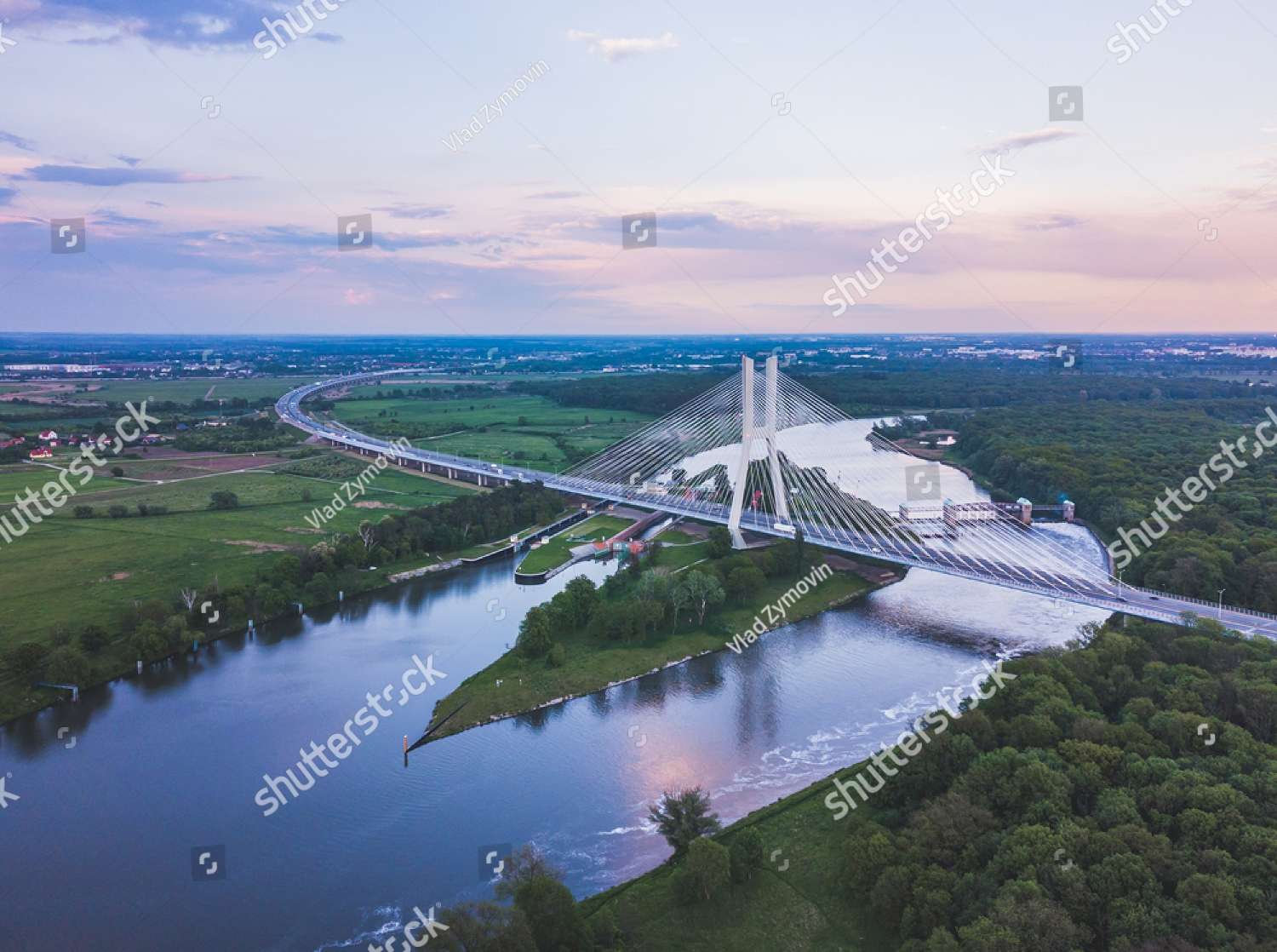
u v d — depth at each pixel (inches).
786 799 3331.7
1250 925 2250.2
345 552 6230.3
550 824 3321.9
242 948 2674.7
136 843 3193.9
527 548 7367.1
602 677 4586.6
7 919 2795.3
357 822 3331.7
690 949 2561.5
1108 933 2311.8
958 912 2460.6
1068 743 3115.2
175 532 6943.9
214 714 4200.3
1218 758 2979.8
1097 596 4990.2
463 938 2276.1
